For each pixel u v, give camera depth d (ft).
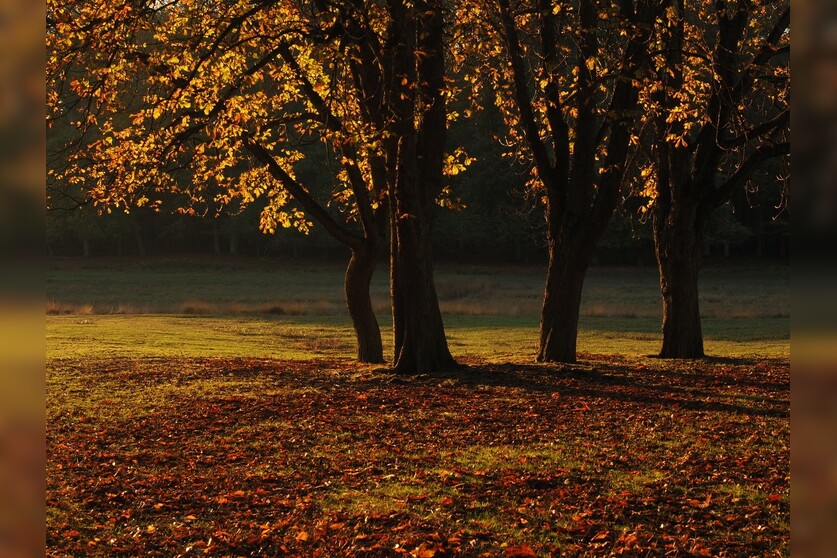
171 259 249.34
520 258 246.88
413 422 39.24
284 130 65.26
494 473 29.63
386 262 234.38
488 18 53.57
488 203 228.63
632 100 54.70
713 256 232.32
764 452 32.12
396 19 49.32
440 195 58.75
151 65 45.29
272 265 242.17
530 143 58.23
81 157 55.06
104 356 67.21
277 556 21.59
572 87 57.62
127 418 40.06
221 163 58.44
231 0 49.80
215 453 33.32
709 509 25.04
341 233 66.28
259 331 103.45
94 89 46.78
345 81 59.52
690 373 55.16
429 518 24.43
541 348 60.49
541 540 22.48
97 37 44.65
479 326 110.42
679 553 21.13
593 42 55.31
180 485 28.50
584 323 111.75
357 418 40.32
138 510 25.54
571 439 35.24
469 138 211.61
